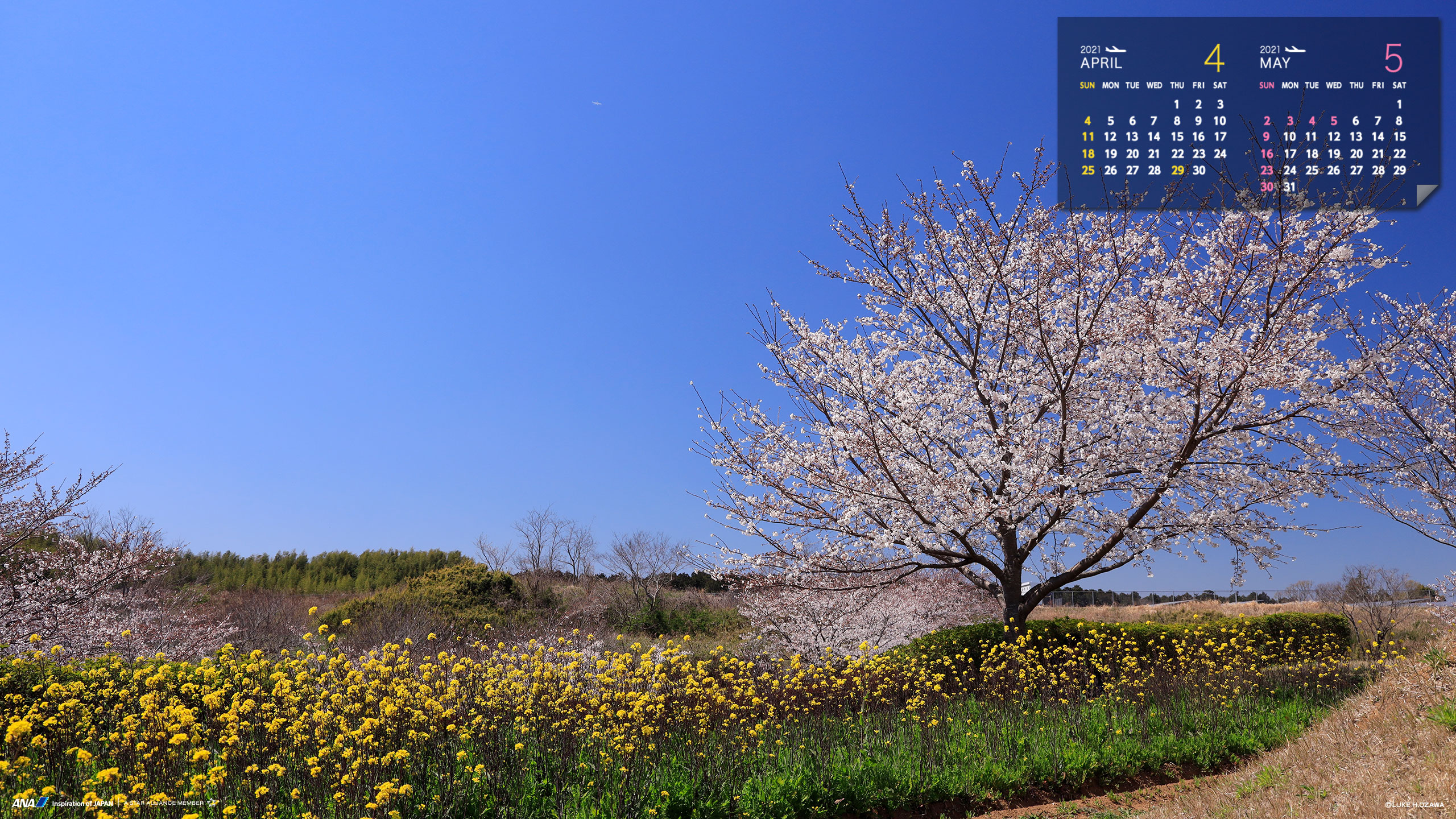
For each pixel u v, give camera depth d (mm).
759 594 13211
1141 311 9773
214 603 21422
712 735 6660
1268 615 15312
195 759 4402
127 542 13586
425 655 9688
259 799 4727
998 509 9914
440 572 21391
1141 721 8273
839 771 6148
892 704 8789
